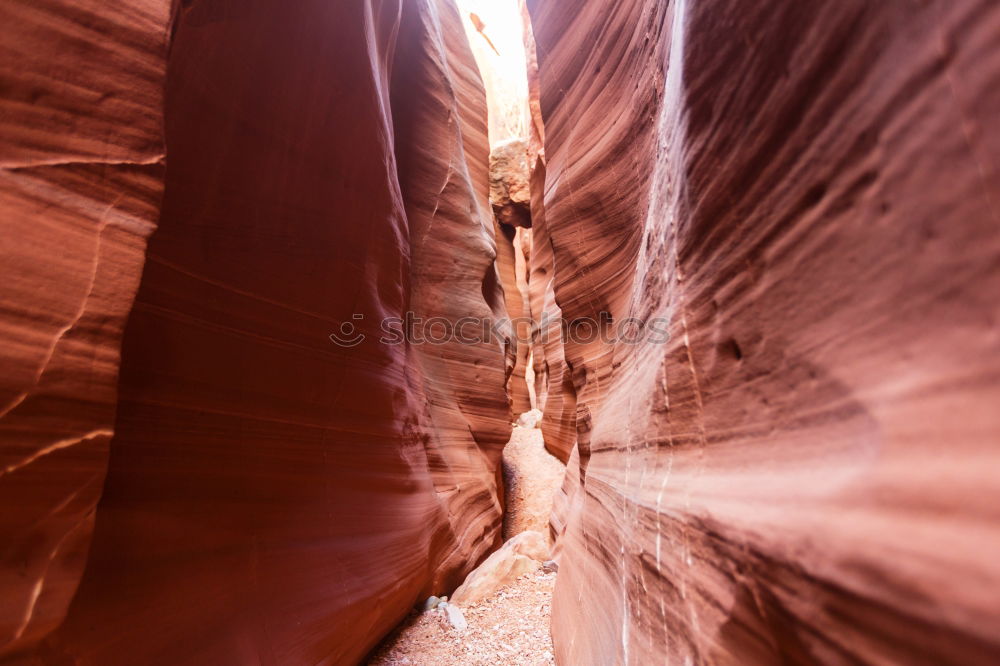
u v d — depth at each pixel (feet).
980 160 2.63
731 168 6.09
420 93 33.88
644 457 10.07
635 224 15.43
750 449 5.43
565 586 16.90
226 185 11.50
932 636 2.47
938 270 2.94
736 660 4.78
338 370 16.15
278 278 13.25
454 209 35.73
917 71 3.12
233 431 11.51
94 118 6.62
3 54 6.00
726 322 6.28
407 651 17.94
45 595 5.80
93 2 6.77
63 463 5.98
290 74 13.50
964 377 2.68
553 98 23.72
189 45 10.19
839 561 3.26
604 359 18.52
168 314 9.97
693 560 6.32
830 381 4.02
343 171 16.28
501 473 41.57
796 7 4.55
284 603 12.05
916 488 2.81
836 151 4.05
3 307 5.66
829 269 4.15
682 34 7.78
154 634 8.60
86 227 6.39
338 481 15.74
